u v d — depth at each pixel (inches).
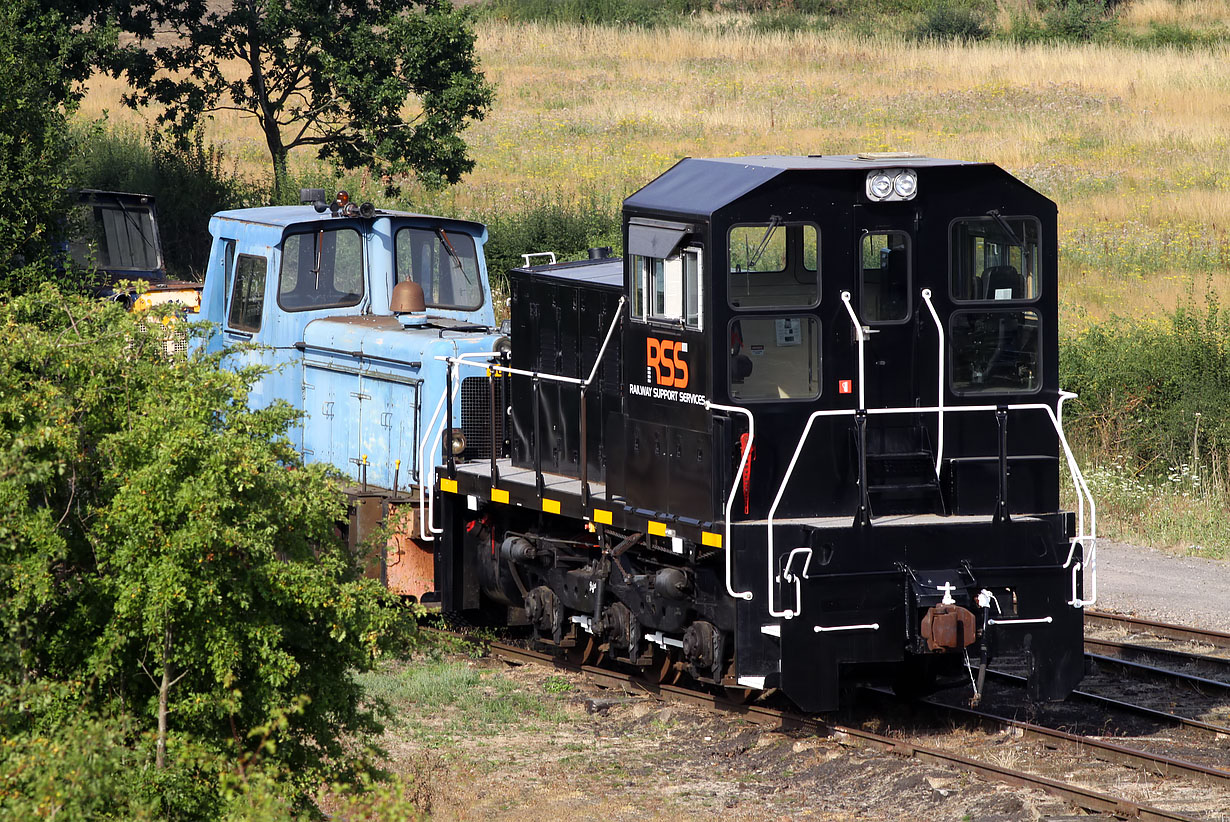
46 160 2694.4
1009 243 1494.8
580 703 1679.4
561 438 1786.4
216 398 1178.0
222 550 1100.5
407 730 1573.6
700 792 1380.4
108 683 1172.5
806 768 1444.4
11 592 1091.9
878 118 6491.1
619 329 1651.1
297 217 2048.5
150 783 1077.8
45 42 3346.5
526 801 1346.0
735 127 6382.9
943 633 1392.7
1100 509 2679.6
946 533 1444.4
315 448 2069.4
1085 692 1740.9
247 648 1144.8
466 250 2106.3
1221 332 3048.7
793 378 1457.9
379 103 4360.2
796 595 1413.6
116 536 1120.2
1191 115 6299.2
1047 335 1507.1
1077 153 5723.4
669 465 1515.7
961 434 1488.7
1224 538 2502.5
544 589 1781.5
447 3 4475.9
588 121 6555.1
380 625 1160.8
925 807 1318.9
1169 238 4498.0
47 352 1157.1
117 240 3272.6
